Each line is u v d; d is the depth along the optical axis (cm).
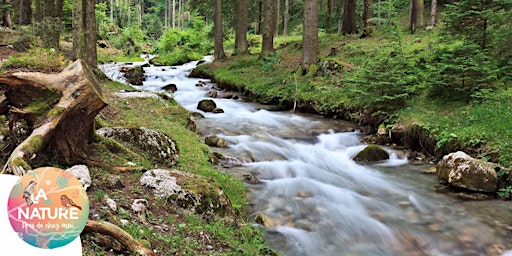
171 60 3036
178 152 730
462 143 860
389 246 555
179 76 2317
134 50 3978
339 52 1914
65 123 483
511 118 851
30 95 473
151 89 1853
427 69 1185
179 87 1947
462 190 756
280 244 536
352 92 1304
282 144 1053
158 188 517
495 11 1065
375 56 1483
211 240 448
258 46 3222
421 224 620
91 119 515
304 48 1655
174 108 1084
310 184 779
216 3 2530
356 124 1248
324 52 2023
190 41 3681
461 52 1016
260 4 3431
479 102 980
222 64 2317
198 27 3909
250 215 615
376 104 1162
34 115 467
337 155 998
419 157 961
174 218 469
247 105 1575
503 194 719
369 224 615
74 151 503
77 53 1368
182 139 862
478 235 586
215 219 512
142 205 452
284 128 1208
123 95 1178
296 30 3638
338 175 851
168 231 429
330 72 1553
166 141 705
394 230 599
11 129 482
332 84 1466
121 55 3491
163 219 457
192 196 516
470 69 978
